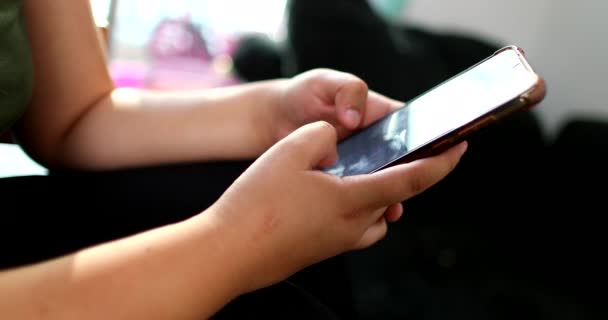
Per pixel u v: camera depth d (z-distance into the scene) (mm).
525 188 1099
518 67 332
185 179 448
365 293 735
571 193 996
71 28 494
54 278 240
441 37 1167
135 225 410
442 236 933
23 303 228
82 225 402
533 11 1409
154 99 522
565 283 823
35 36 473
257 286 300
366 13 983
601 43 1271
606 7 1247
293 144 309
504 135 1075
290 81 495
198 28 1355
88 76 509
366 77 909
